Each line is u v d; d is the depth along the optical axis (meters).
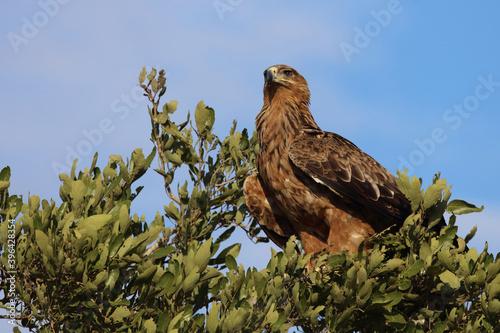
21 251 9.50
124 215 9.91
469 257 10.34
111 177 12.27
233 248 12.06
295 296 9.89
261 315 9.19
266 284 9.68
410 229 10.66
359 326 10.95
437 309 11.00
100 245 9.71
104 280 9.23
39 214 9.74
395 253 11.91
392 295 10.16
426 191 10.52
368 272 10.20
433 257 10.62
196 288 10.34
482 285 10.14
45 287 9.26
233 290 9.50
